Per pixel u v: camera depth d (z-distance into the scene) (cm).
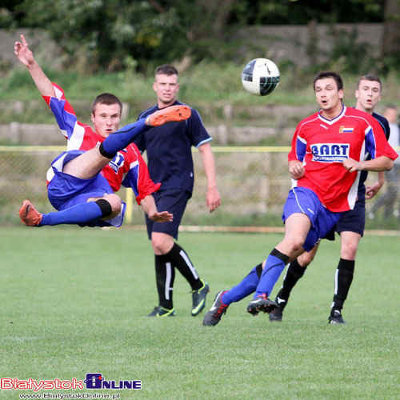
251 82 2508
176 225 2741
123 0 8569
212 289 3275
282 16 9825
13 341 2161
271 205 6112
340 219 2505
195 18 9106
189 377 1742
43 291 3191
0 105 7731
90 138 2100
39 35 8981
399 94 7812
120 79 8350
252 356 1956
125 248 4759
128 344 2117
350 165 2252
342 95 2367
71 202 2030
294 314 2738
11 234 5462
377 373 1783
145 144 2806
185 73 8294
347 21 9919
